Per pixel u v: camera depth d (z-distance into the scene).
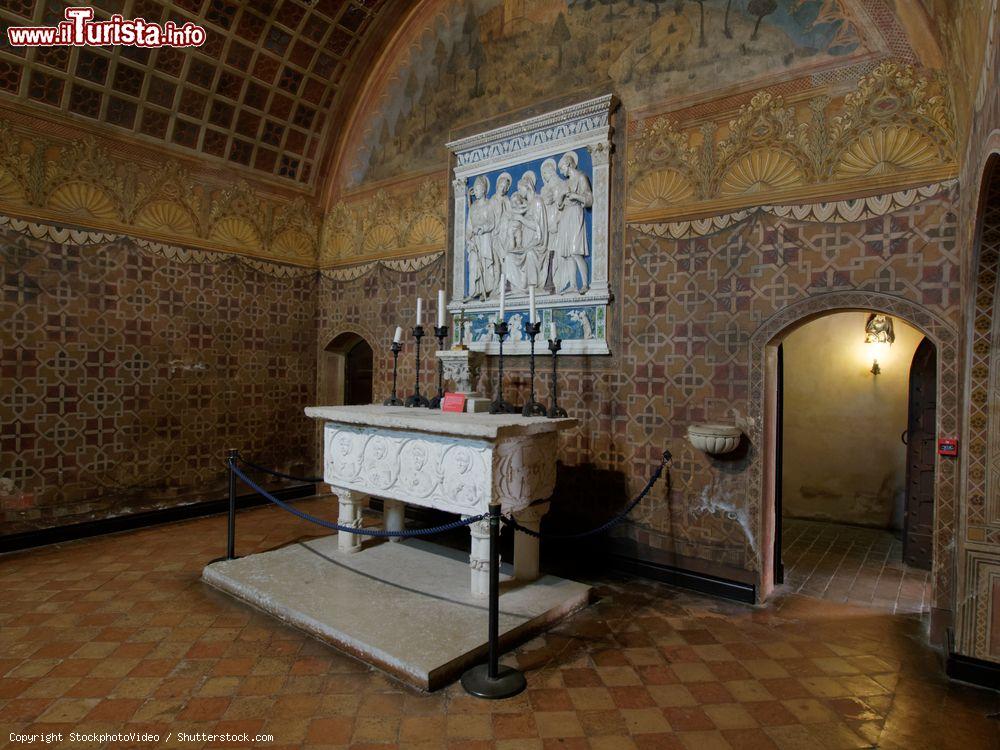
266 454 8.20
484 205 6.72
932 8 3.84
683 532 5.32
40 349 6.18
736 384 5.04
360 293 8.23
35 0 5.65
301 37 7.22
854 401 7.73
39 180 6.16
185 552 5.98
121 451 6.80
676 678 3.70
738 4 5.11
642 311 5.59
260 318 8.12
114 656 3.84
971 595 3.71
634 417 5.62
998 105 2.58
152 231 7.04
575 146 5.98
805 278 4.73
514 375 6.49
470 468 4.39
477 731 3.12
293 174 8.43
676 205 5.39
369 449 5.21
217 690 3.45
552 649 4.07
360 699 3.39
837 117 4.61
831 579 5.60
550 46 6.32
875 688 3.62
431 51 7.45
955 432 4.11
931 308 4.20
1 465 5.93
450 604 4.46
